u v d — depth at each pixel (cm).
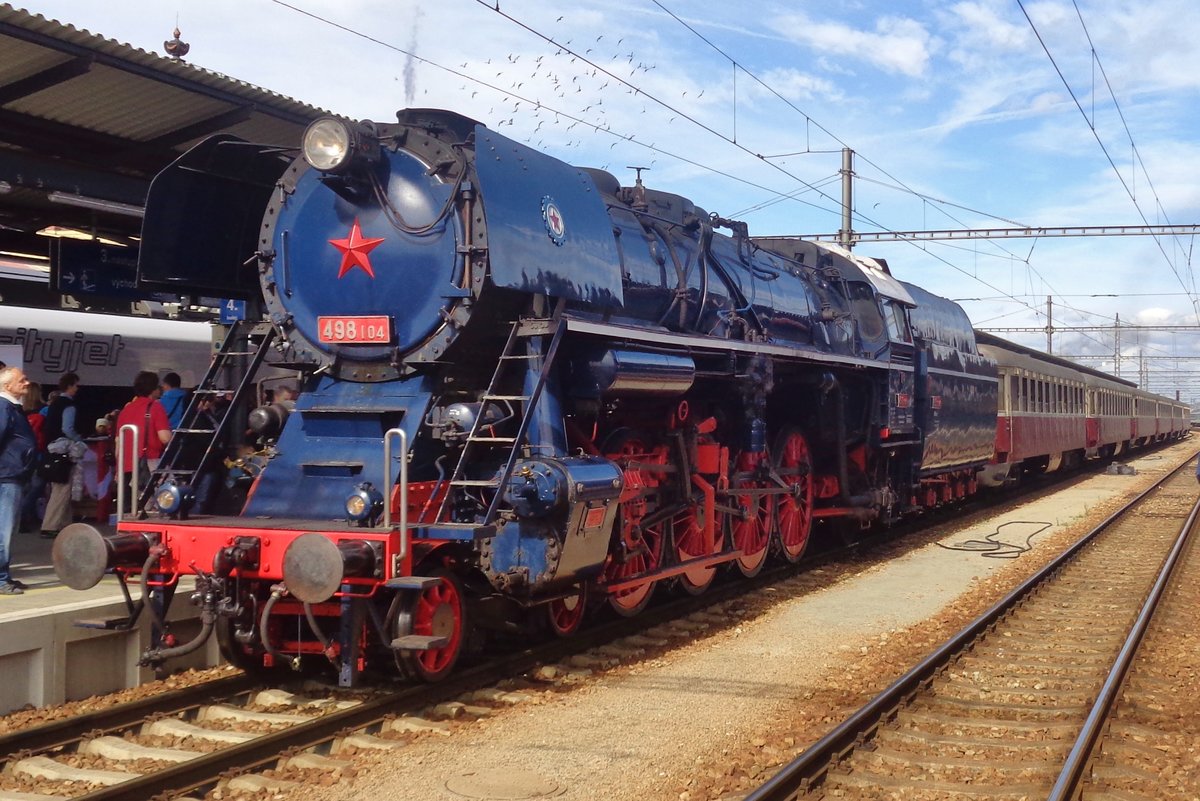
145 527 655
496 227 681
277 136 1035
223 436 753
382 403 712
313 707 644
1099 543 1519
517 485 654
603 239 810
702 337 905
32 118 928
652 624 907
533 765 549
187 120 946
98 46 763
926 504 1666
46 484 1195
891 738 596
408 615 623
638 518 846
